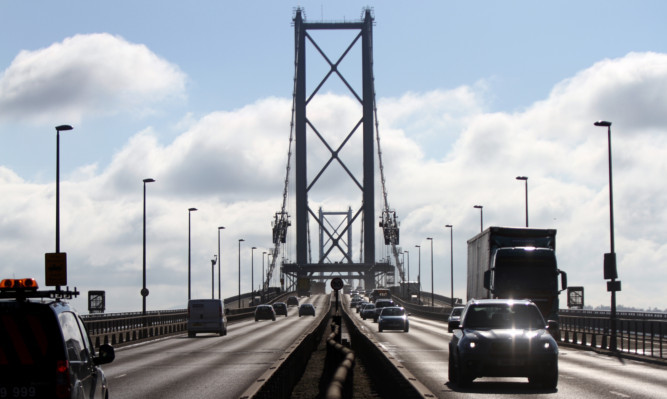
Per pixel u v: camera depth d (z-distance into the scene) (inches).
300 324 3572.8
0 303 475.2
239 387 992.2
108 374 1179.9
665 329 1808.6
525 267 1876.2
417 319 4495.6
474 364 935.0
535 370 932.6
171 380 1083.3
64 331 486.0
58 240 2116.1
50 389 469.7
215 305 2498.8
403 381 647.1
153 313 4650.6
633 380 1072.2
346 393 613.0
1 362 472.1
